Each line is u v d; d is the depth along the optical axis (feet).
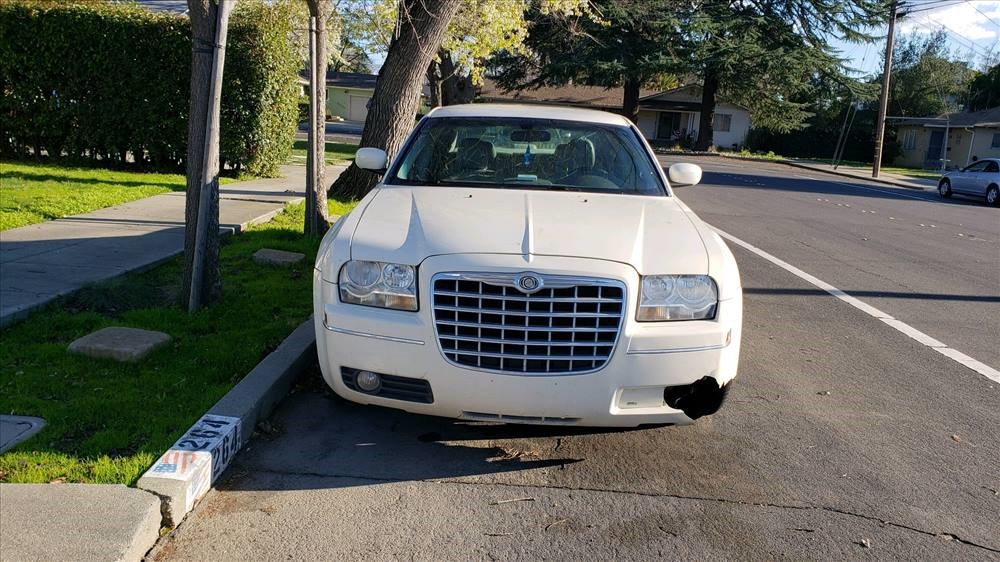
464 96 105.29
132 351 15.66
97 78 46.91
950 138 163.53
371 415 14.85
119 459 11.67
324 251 13.46
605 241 12.65
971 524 11.84
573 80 152.56
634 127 18.92
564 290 11.92
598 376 12.05
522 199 14.94
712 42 144.36
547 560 10.50
